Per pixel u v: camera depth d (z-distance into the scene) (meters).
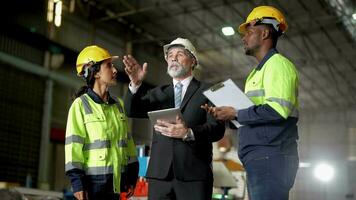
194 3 15.68
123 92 16.94
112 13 16.52
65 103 14.88
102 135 3.86
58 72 14.55
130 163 4.14
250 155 3.23
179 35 18.19
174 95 3.99
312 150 24.12
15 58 12.97
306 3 15.37
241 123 3.20
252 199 3.19
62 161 15.24
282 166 3.13
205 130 3.63
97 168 3.79
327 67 19.98
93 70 4.05
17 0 13.12
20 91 13.25
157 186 3.72
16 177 12.93
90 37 15.82
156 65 19.36
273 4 15.48
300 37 17.66
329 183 22.62
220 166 6.60
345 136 23.69
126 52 17.64
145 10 15.96
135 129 17.58
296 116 3.28
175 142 3.73
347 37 17.39
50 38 13.93
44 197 6.58
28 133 13.46
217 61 20.22
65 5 14.72
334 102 23.70
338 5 15.23
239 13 16.17
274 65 3.26
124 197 4.99
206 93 3.28
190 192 3.64
